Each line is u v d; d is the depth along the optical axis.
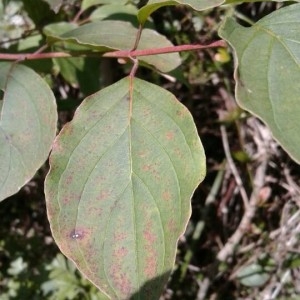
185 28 0.37
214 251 0.44
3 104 0.18
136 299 0.15
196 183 0.15
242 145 0.40
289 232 0.41
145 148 0.15
